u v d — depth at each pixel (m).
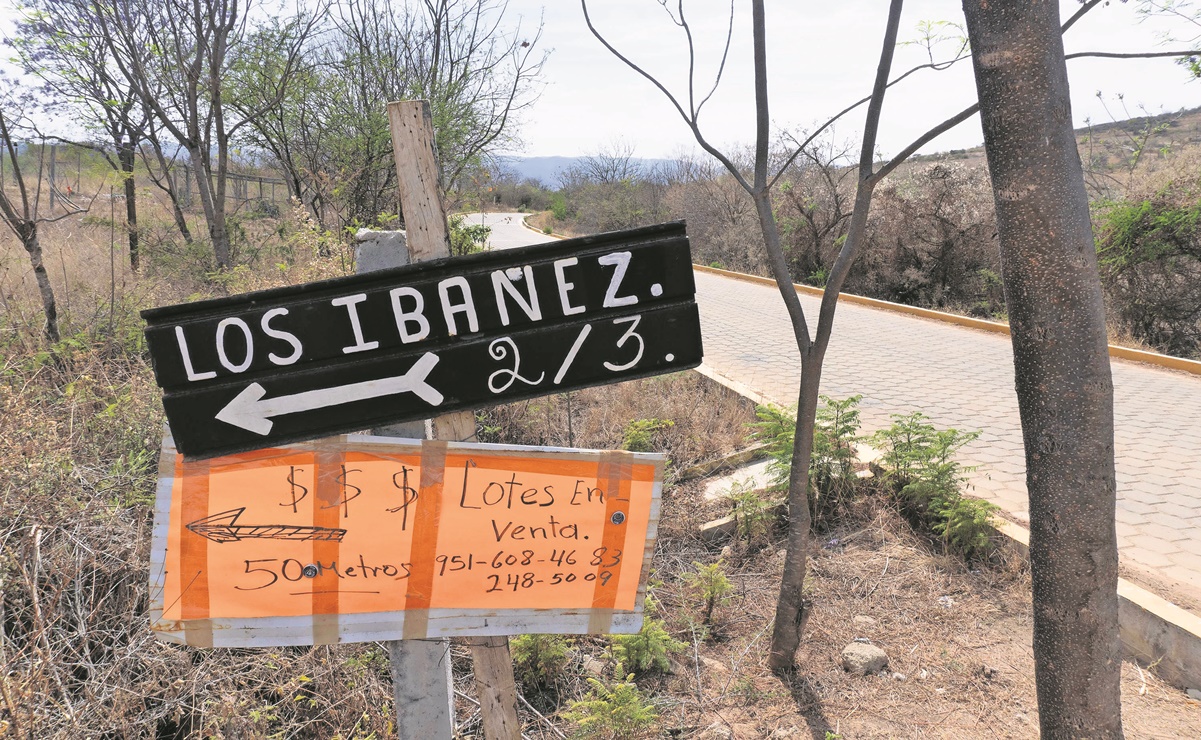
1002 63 1.60
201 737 2.81
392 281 1.66
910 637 3.70
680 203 30.67
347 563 1.80
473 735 3.14
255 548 1.77
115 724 2.75
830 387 8.13
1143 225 11.86
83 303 6.95
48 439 3.71
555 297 1.70
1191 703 3.16
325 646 3.20
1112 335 11.23
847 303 15.20
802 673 3.48
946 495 4.52
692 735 3.12
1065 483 1.73
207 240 10.26
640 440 5.45
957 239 18.09
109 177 7.52
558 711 3.28
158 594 1.75
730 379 8.17
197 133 8.94
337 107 10.20
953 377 8.73
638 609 1.95
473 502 1.83
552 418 6.38
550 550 1.88
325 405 1.69
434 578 1.84
